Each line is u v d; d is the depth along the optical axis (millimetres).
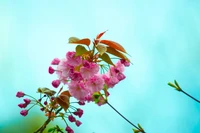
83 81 724
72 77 704
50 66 745
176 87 745
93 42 690
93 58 710
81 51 685
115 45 694
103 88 745
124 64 732
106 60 692
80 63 704
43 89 742
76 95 716
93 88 719
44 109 745
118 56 705
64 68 710
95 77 720
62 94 740
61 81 737
